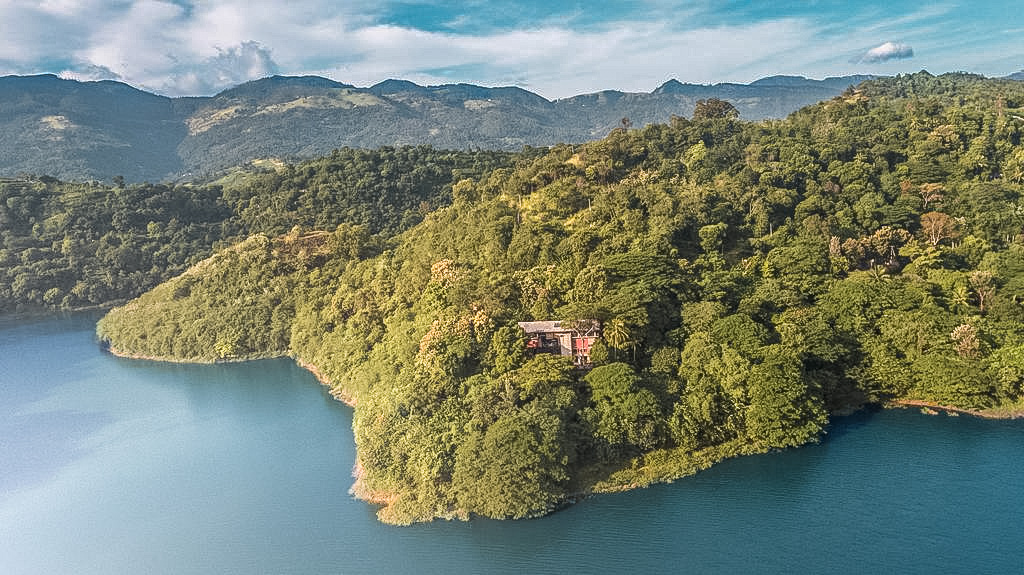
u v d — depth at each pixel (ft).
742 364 394.52
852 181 625.00
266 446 458.50
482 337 406.41
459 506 339.98
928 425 404.98
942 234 554.87
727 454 377.50
